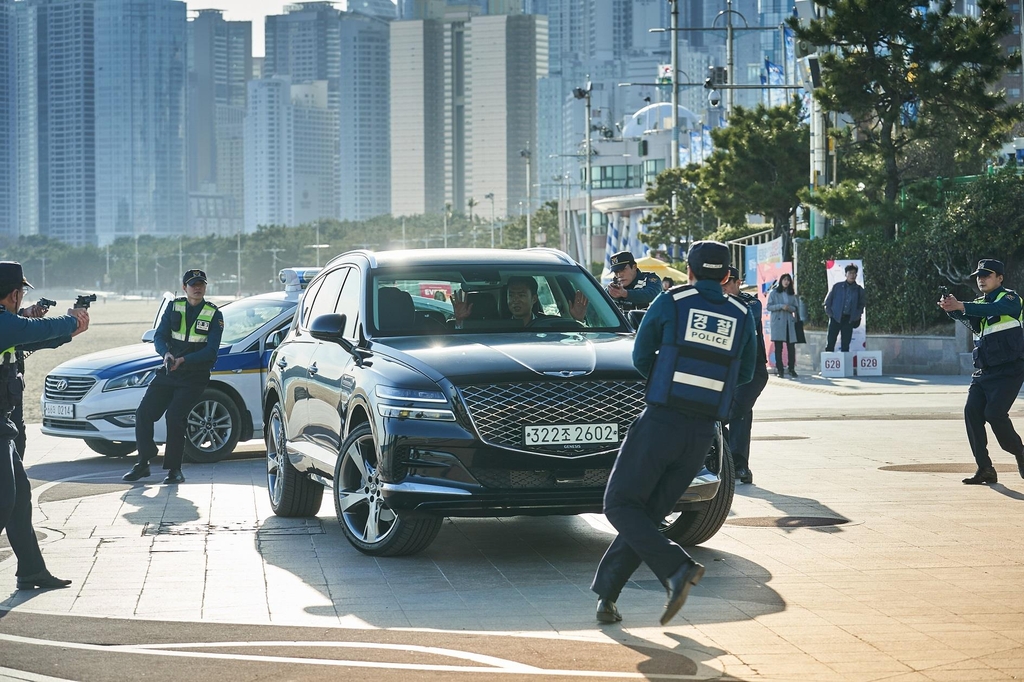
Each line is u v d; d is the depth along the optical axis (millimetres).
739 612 7500
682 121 119000
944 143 33531
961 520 10578
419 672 6230
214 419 16156
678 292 7176
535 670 6242
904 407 21719
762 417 20250
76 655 6684
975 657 6434
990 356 12539
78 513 11867
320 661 6461
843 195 32094
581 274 10727
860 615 7367
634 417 8805
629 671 6230
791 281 29797
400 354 9367
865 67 32062
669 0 65250
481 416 8680
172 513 11867
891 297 32125
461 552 9633
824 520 10672
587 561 9250
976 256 30641
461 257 10719
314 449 10633
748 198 41094
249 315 16859
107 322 99438
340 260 11547
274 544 10078
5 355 8180
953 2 31938
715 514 9406
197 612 7719
